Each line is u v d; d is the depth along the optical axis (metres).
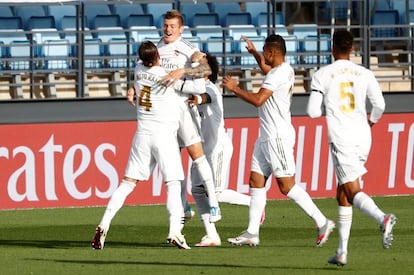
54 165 49.47
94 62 55.66
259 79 54.56
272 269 29.86
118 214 46.84
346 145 29.17
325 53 55.84
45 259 32.72
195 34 58.12
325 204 49.59
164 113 33.94
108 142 50.03
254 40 56.62
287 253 33.66
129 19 58.06
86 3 55.12
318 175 51.97
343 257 29.30
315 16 61.34
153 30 54.16
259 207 34.75
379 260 31.72
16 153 49.09
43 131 49.31
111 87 55.75
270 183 51.88
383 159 52.75
